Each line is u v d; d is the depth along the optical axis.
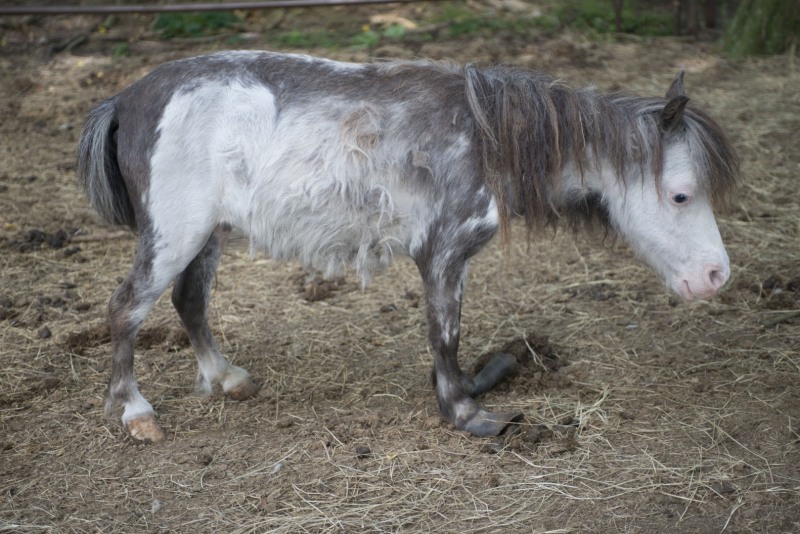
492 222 3.94
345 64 4.11
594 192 4.09
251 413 4.37
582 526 3.49
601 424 4.17
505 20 10.30
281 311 5.43
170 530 3.53
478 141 3.93
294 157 3.91
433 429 4.15
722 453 3.93
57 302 5.44
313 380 4.69
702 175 3.90
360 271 4.16
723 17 10.51
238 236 4.18
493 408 4.33
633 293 5.48
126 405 4.14
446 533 3.47
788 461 3.85
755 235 6.05
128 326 4.07
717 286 3.98
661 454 3.93
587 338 5.02
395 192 3.96
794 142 7.27
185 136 3.92
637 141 3.90
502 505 3.63
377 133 3.91
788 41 9.10
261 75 4.02
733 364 4.66
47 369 4.77
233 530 3.52
